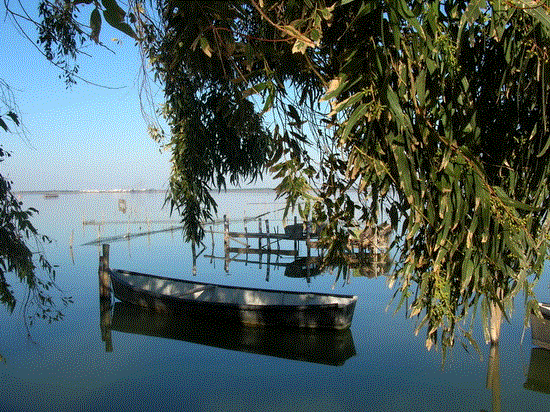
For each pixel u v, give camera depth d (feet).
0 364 29.43
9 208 9.96
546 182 6.83
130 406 23.57
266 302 40.81
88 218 157.69
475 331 32.73
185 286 45.11
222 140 13.08
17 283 47.96
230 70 8.12
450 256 5.74
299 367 29.50
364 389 25.22
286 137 7.23
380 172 5.51
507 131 6.92
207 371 28.96
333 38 6.37
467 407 22.72
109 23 4.73
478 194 5.56
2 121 8.26
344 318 34.83
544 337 29.76
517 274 6.49
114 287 45.65
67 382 26.78
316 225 7.25
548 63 5.80
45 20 9.84
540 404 22.54
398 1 5.08
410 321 37.45
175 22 6.52
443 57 5.70
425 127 5.49
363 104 5.42
